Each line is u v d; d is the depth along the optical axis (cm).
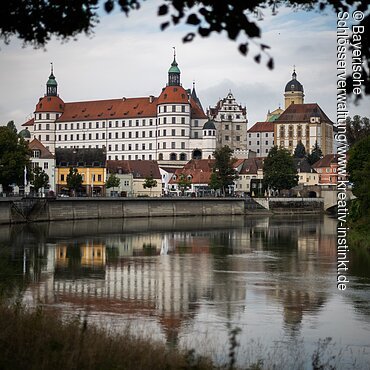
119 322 4291
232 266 7475
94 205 17175
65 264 7519
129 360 2483
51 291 5597
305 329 4197
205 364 2797
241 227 14950
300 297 5384
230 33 1498
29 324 2791
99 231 12888
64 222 15462
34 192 18000
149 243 10419
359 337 3984
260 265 7556
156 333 3950
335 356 3497
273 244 10388
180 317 4525
